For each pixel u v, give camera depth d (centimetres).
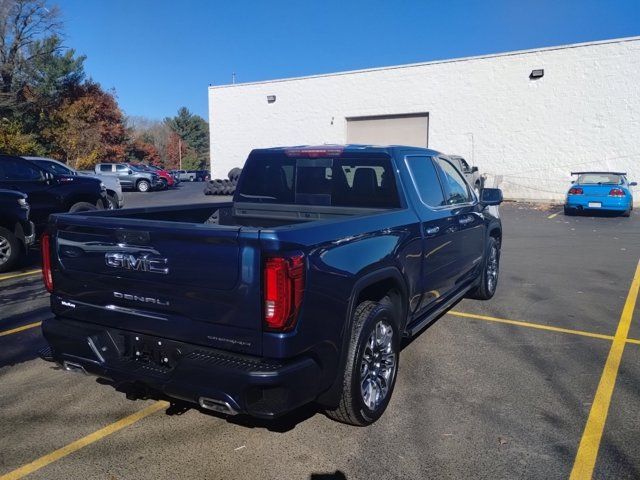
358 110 2905
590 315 637
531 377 451
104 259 334
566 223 1625
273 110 3169
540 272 895
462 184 592
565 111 2402
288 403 289
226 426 371
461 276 573
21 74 4356
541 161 2478
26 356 504
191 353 304
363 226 358
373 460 328
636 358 495
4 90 4275
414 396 414
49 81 4450
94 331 344
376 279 360
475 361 487
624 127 2294
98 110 4884
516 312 650
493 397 412
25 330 579
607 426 367
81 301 352
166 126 10662
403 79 2758
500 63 2517
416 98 2734
